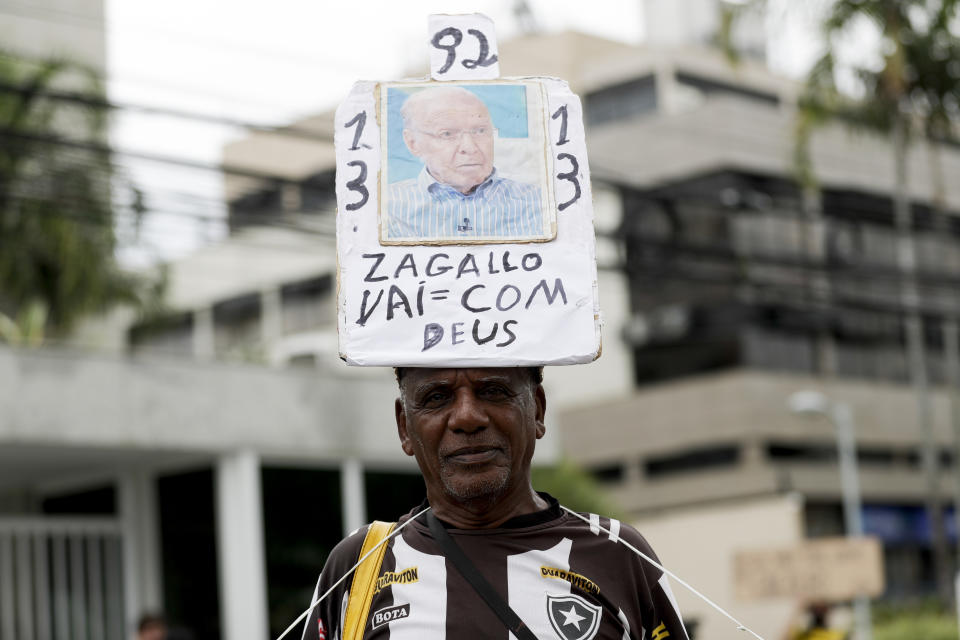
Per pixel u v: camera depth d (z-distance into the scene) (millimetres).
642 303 29047
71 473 13766
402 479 14367
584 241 3141
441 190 3178
